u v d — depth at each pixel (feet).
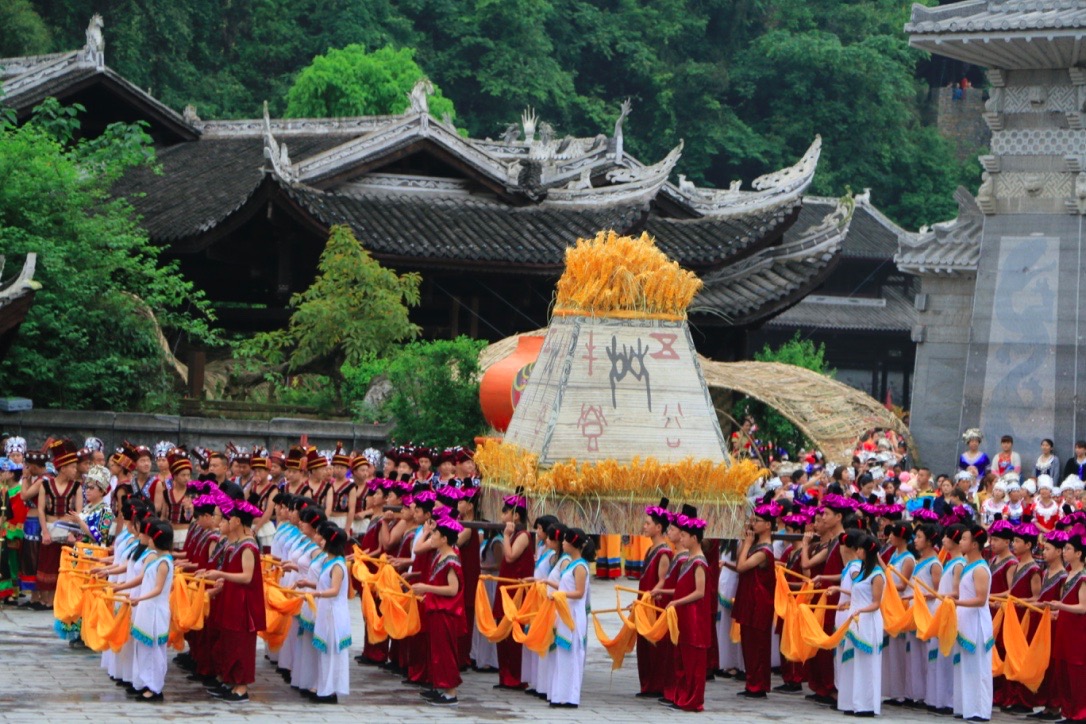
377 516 77.51
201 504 64.59
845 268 255.09
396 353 129.08
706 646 64.54
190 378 145.59
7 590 84.58
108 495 81.05
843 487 93.66
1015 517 93.81
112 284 125.70
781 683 75.05
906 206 309.83
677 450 68.28
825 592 67.92
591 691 69.21
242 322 164.14
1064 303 120.98
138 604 60.95
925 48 121.49
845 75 304.09
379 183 150.71
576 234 147.74
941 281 136.46
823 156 304.09
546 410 68.54
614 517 67.21
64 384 120.47
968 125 352.90
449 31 278.87
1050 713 69.15
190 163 169.37
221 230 143.02
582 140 182.91
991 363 123.24
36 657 69.62
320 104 237.25
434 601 63.62
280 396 142.10
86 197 127.75
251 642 62.39
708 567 66.80
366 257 131.85
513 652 68.13
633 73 297.94
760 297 157.17
